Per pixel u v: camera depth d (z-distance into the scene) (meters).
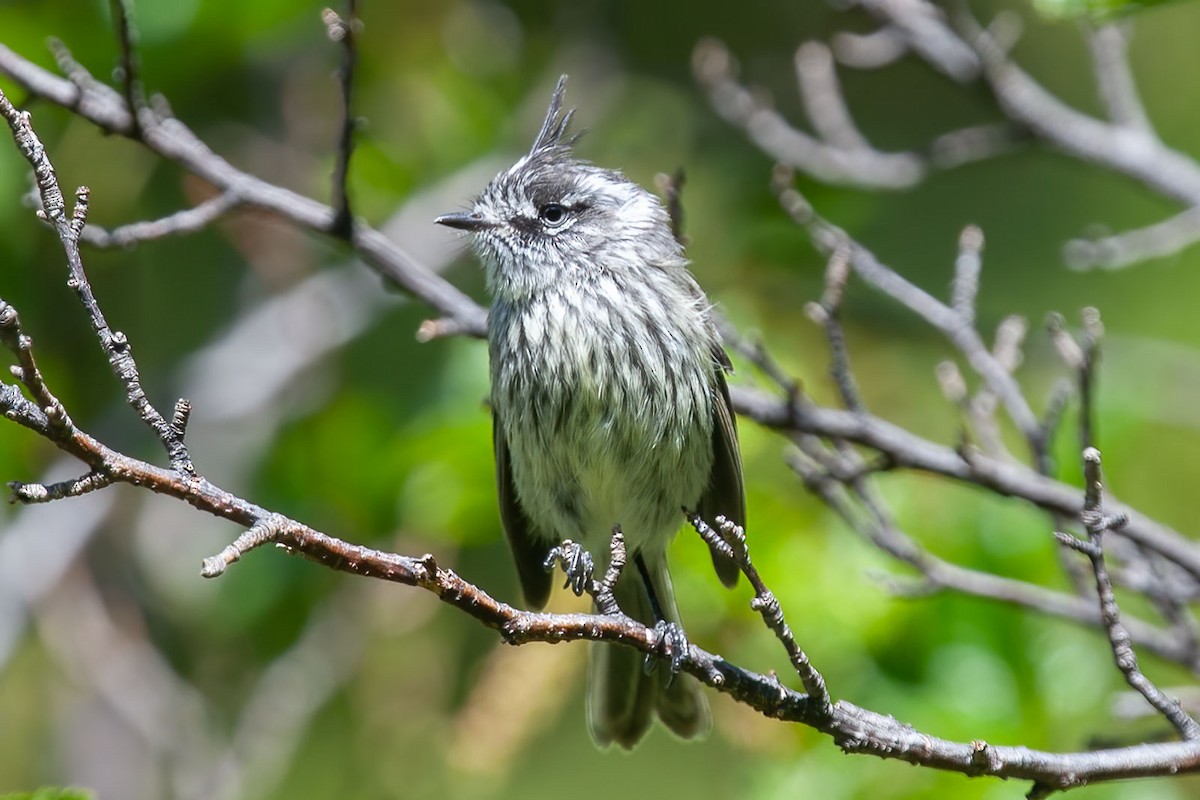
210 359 12.85
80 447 5.09
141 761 12.30
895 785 9.10
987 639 9.61
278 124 13.12
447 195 13.23
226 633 12.07
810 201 11.29
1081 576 9.00
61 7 10.99
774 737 9.30
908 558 8.88
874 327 11.80
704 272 11.30
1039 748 9.39
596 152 13.30
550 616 6.01
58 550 11.80
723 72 11.43
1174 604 8.96
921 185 14.84
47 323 11.65
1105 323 14.52
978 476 8.80
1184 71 15.21
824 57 11.55
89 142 11.58
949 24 11.88
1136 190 14.79
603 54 14.34
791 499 10.10
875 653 9.61
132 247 8.80
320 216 9.23
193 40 11.45
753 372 10.89
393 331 12.84
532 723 9.71
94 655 12.05
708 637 9.64
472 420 10.84
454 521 10.75
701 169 12.35
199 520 12.34
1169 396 12.12
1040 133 11.23
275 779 11.95
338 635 12.07
